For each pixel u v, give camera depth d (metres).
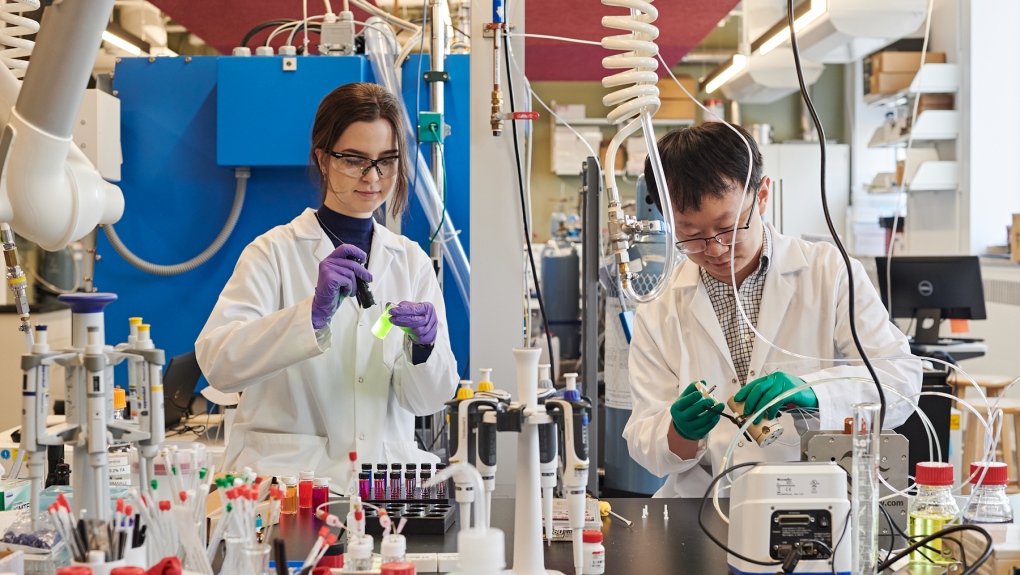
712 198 1.74
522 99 2.16
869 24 5.01
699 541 1.46
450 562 1.30
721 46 8.07
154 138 2.85
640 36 1.55
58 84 1.24
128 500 1.17
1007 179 5.98
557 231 5.46
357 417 1.90
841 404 1.70
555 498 1.57
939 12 6.32
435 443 2.55
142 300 2.85
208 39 4.49
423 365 1.84
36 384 1.14
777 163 7.88
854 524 1.24
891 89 6.14
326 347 1.79
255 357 1.73
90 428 1.12
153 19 6.27
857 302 1.98
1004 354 5.57
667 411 1.92
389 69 2.70
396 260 2.02
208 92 2.83
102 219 1.46
